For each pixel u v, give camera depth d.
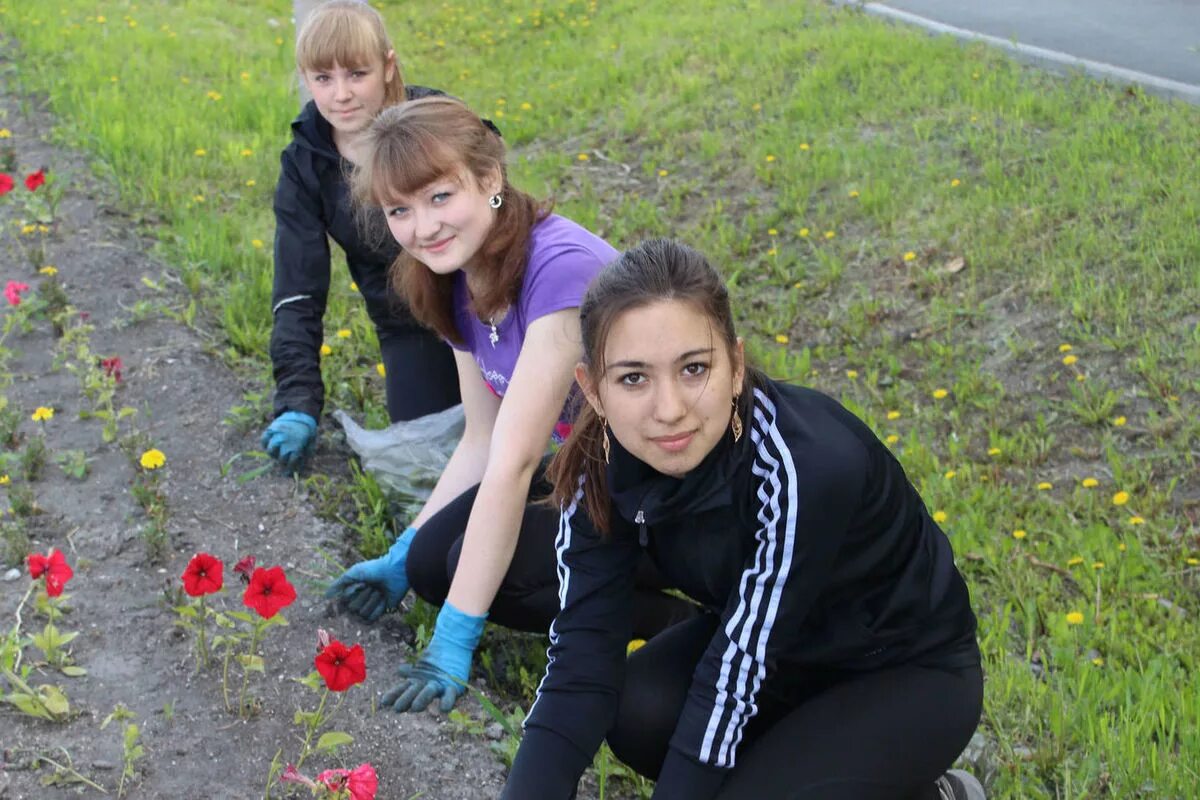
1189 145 6.18
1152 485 4.20
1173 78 7.46
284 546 3.65
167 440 4.11
